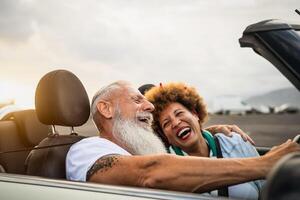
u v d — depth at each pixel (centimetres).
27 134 271
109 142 181
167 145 213
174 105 211
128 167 158
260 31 129
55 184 147
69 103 198
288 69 128
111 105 197
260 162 148
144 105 200
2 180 158
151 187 153
